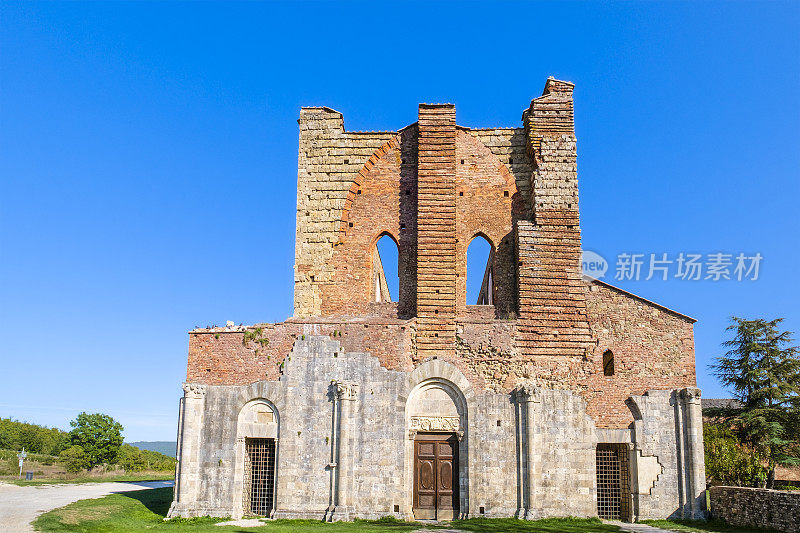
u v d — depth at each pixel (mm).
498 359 35781
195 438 34500
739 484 42500
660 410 35125
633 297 36812
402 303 38406
